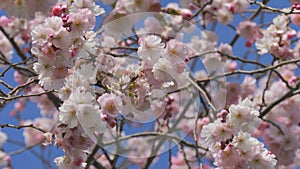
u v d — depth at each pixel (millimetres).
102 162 1549
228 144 940
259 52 1396
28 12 1070
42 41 891
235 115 947
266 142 1561
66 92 904
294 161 1593
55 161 954
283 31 1394
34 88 1443
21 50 1548
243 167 941
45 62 898
